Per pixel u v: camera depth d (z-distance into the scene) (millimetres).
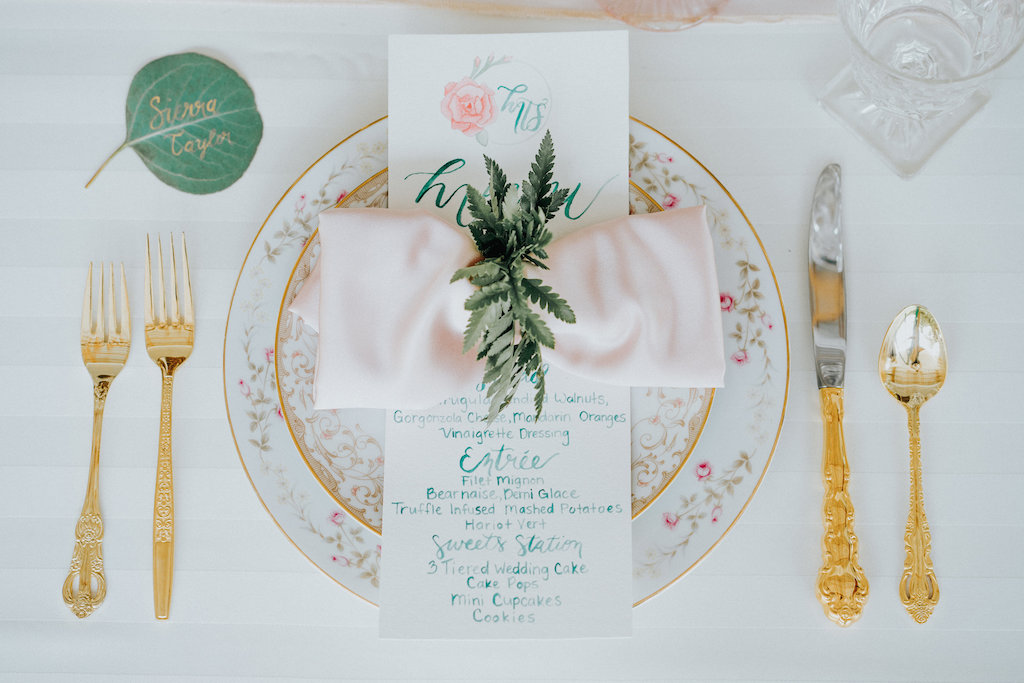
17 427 635
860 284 640
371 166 629
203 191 660
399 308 557
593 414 590
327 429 595
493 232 542
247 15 672
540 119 617
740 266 610
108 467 626
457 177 615
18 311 648
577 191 611
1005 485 614
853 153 654
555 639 587
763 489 614
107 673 606
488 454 587
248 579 612
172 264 641
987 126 651
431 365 556
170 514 611
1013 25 622
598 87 616
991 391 625
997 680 590
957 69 643
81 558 611
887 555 605
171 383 627
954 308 636
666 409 593
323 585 612
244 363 604
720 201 618
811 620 600
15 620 610
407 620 567
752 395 595
